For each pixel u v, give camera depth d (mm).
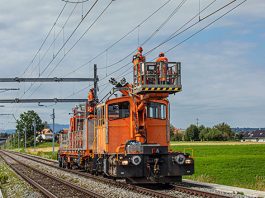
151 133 22516
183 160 21156
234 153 74125
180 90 19938
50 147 151375
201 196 17609
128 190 20156
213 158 57406
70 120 38719
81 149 31266
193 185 22031
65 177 29484
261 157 59406
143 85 19719
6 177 27703
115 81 23203
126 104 23031
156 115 22750
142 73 20047
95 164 26219
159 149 20953
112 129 22906
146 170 20875
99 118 24891
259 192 18750
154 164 20875
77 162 33406
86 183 24094
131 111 22672
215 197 16781
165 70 19922
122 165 20578
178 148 89375
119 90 22938
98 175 27719
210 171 40594
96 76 46000
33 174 33500
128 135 22938
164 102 23000
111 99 23031
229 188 20516
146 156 20891
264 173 39188
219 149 86000
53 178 28031
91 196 18156
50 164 47688
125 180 22984
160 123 22781
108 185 22406
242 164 48656
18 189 22469
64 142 41531
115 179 23969
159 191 19828
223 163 49625
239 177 35438
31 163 51844
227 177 35312
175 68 20047
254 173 39094
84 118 31156
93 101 30062
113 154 21969
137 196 17953
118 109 23047
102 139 24062
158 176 20984
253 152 76875
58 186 23438
